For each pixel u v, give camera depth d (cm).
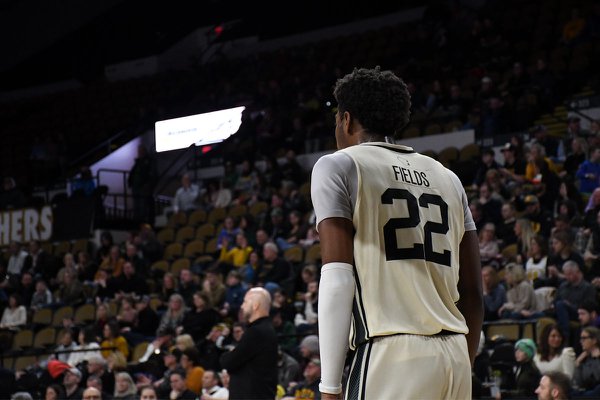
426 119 1770
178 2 2744
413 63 2012
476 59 1934
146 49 2773
